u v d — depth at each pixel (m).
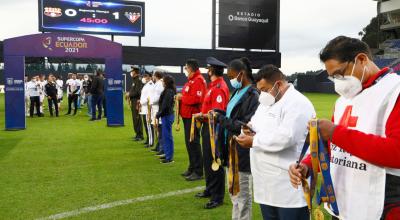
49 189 5.67
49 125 13.80
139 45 25.05
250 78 3.70
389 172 1.75
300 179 2.14
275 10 25.64
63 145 9.61
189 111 6.11
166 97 7.27
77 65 32.31
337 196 1.91
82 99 22.33
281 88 2.73
